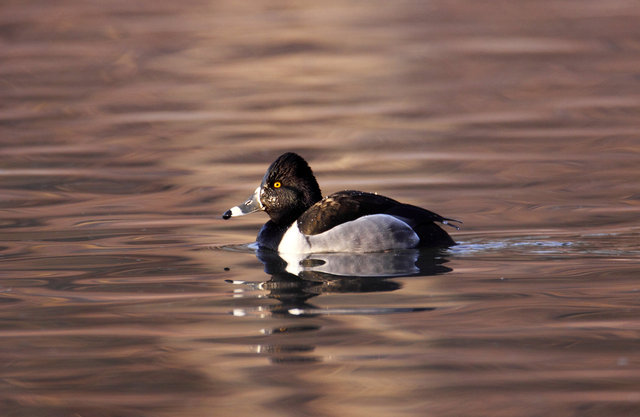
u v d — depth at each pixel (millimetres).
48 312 9383
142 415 6832
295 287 10195
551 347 7961
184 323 8914
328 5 46375
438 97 26656
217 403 7012
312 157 19594
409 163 18844
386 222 11797
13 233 13469
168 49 35656
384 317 8930
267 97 27203
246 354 8000
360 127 22828
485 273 10578
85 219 14453
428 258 11445
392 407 6836
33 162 19375
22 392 7270
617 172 17609
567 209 14562
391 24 40438
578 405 6773
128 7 46625
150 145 21062
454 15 42688
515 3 45625
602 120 23156
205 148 20703
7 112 25422
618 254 11391
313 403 6945
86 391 7281
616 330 8367
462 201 15406
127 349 8203
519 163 18641
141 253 12172
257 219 14570
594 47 34312
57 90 28656
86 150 20594
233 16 43594
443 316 8906
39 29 40625
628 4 44344
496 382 7230
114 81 30125
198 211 15102
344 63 32281
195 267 11336
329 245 11906
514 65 31359
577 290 9742
